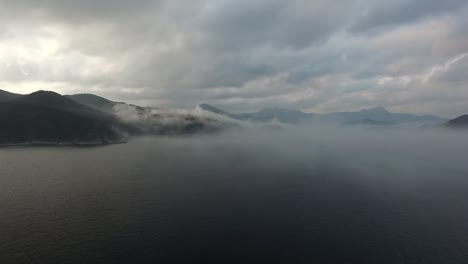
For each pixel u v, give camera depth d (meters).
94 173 138.50
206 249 63.03
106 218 78.62
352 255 61.62
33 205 88.62
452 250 63.84
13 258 58.31
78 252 60.94
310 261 59.41
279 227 74.12
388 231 72.56
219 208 87.06
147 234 69.50
